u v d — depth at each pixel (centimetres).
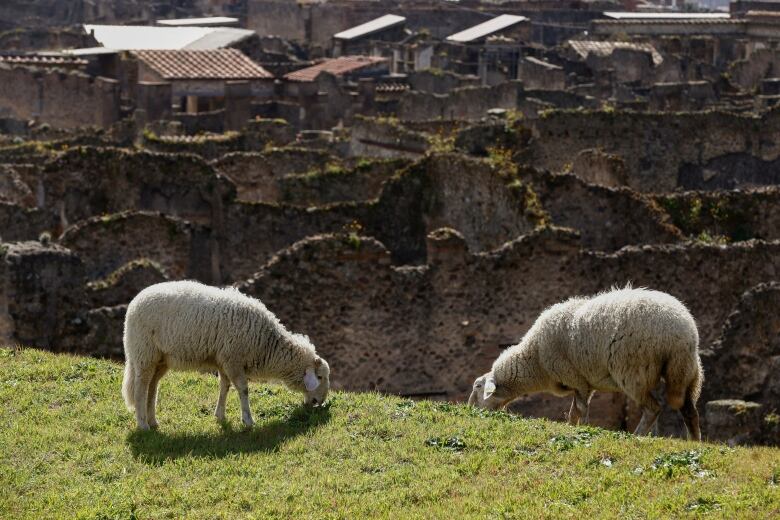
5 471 1466
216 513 1368
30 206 3538
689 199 3247
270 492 1420
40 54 7350
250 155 3897
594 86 7031
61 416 1653
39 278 2169
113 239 2858
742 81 7856
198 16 11750
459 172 3089
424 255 3181
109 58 7100
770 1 10781
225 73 6562
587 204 3020
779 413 2406
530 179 3012
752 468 1439
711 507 1345
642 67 7862
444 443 1573
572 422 1844
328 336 2323
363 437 1598
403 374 2369
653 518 1321
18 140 4975
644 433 1725
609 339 1748
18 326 2159
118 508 1375
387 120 4628
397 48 8956
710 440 2197
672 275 2522
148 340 1580
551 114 4450
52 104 6756
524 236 2417
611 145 4512
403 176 3169
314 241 2303
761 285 2408
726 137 4603
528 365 1888
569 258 2444
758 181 4653
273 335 1633
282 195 3653
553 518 1337
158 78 6456
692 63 7856
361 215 3161
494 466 1498
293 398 1755
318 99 6638
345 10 10675
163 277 2466
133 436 1585
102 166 3375
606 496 1387
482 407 1895
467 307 2392
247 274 3134
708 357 2370
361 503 1394
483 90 6312
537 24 10212
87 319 2200
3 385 1762
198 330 1576
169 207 3322
